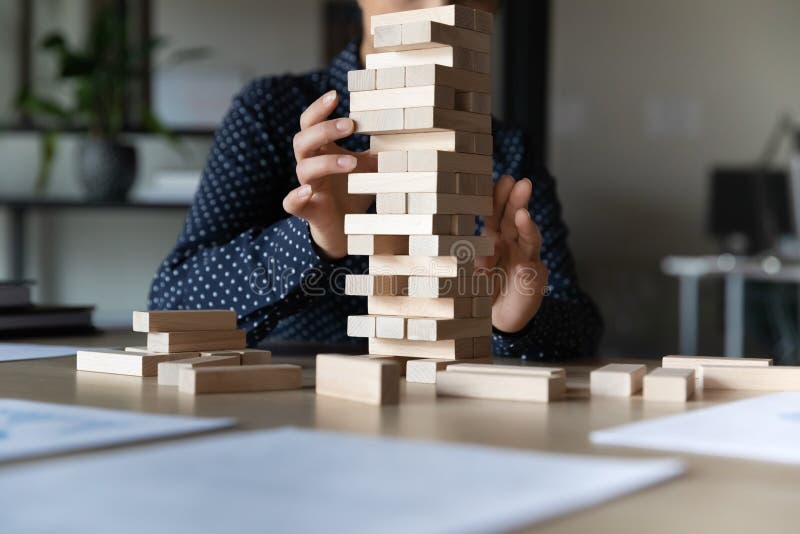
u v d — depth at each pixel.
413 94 0.83
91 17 3.88
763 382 0.82
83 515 0.35
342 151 1.02
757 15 5.64
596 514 0.38
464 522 0.34
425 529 0.33
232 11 4.00
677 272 4.18
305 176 0.96
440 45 0.83
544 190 1.59
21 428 0.57
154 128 3.61
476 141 0.86
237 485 0.40
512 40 4.38
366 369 0.72
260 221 1.47
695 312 4.66
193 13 3.97
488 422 0.63
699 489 0.44
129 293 4.01
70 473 0.42
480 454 0.47
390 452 0.48
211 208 1.42
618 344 5.62
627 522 0.38
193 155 3.94
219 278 1.24
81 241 3.98
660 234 5.66
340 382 0.75
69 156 3.96
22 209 3.77
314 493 0.39
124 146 3.51
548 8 4.39
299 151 0.94
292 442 0.50
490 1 1.38
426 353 0.87
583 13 5.65
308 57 4.08
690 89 5.66
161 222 4.01
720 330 4.78
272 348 1.25
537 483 0.41
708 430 0.58
